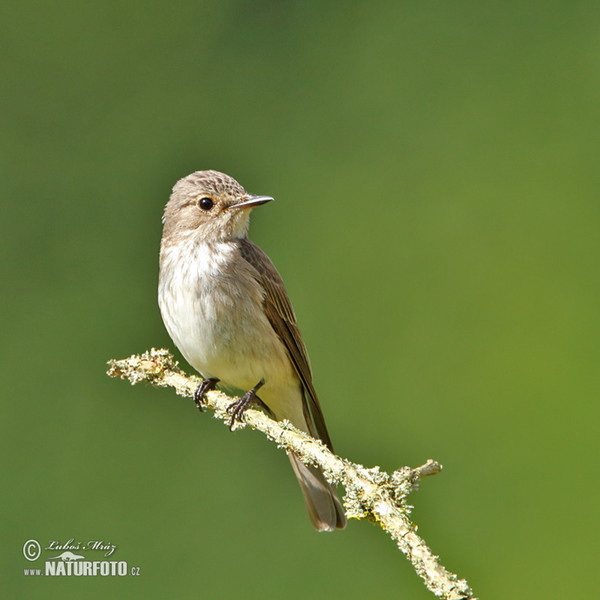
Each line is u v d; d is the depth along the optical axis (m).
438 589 5.06
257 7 13.03
